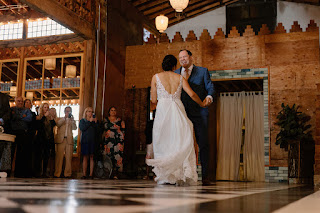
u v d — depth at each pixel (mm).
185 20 13492
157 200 1403
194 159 3668
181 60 4688
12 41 9281
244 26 13141
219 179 9828
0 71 9219
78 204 1110
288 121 7980
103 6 9219
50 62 8938
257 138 9688
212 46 9195
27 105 6957
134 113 9562
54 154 7000
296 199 1708
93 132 7223
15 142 6500
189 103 4570
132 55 9867
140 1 10594
